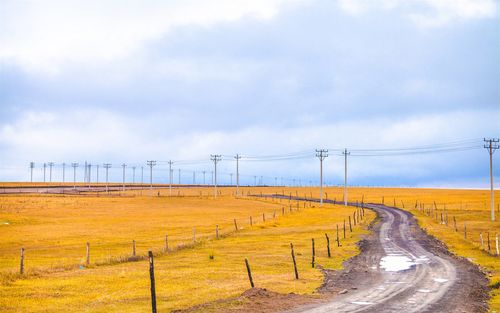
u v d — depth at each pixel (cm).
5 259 4953
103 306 2444
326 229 7900
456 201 16238
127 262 4344
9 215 9912
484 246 5553
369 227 8281
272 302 2466
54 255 5281
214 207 13162
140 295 2730
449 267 4041
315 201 15988
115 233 7544
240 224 8681
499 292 2925
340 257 4706
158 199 15225
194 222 9338
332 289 2969
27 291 2898
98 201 14112
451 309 2375
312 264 4084
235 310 2262
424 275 3612
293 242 6044
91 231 7812
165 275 3503
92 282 3209
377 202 16625
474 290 2961
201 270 3784
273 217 9912
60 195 15812
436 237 6669
